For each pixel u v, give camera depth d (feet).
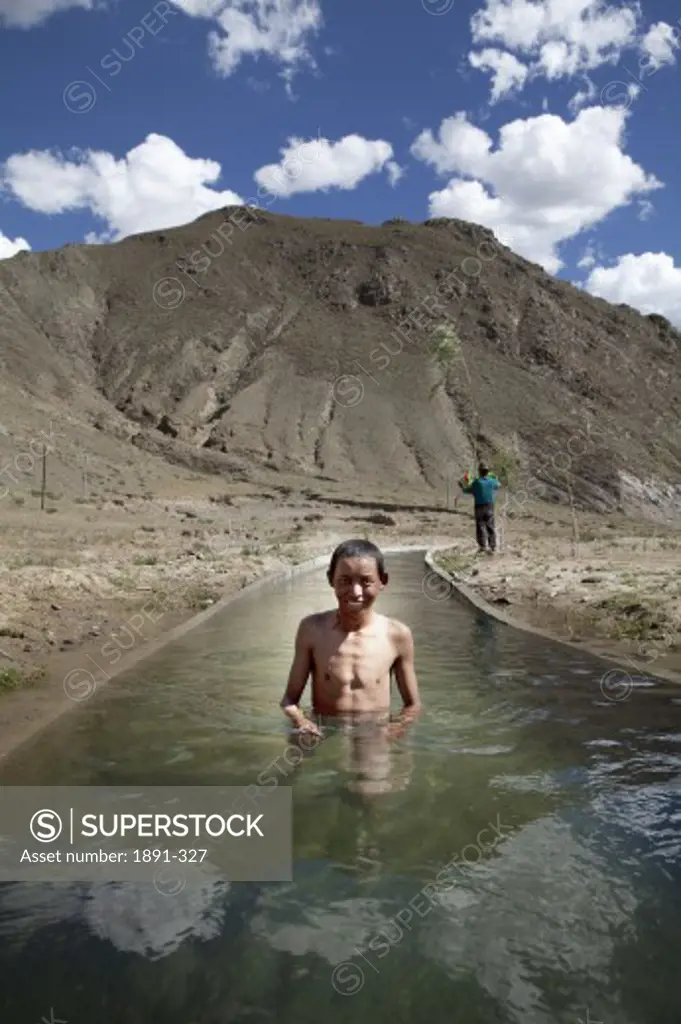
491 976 7.09
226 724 16.52
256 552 86.53
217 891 8.70
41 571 51.01
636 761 13.55
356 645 17.56
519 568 64.28
